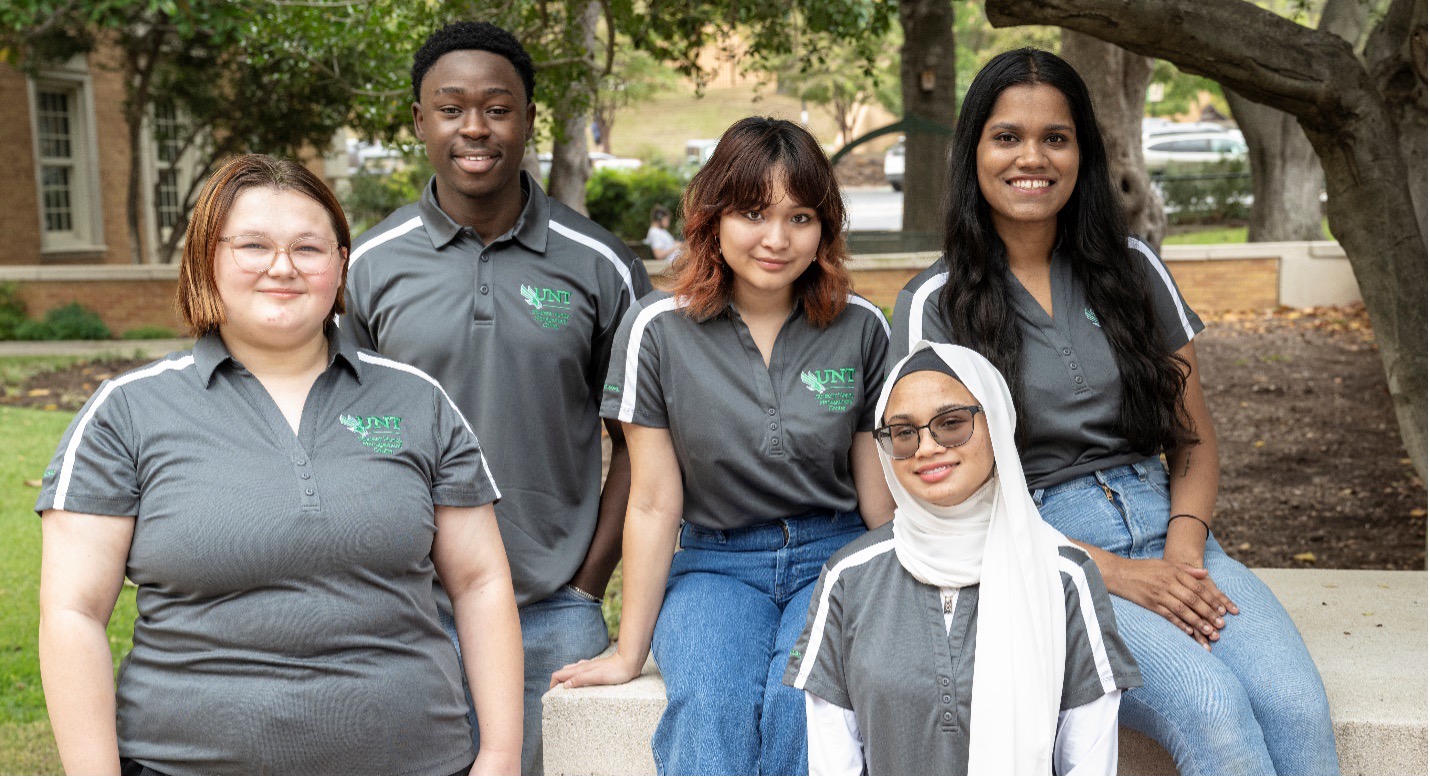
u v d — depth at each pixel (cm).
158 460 207
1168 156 2492
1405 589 370
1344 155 379
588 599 321
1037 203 282
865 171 3378
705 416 280
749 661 269
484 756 229
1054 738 224
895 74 2547
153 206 1883
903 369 231
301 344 219
